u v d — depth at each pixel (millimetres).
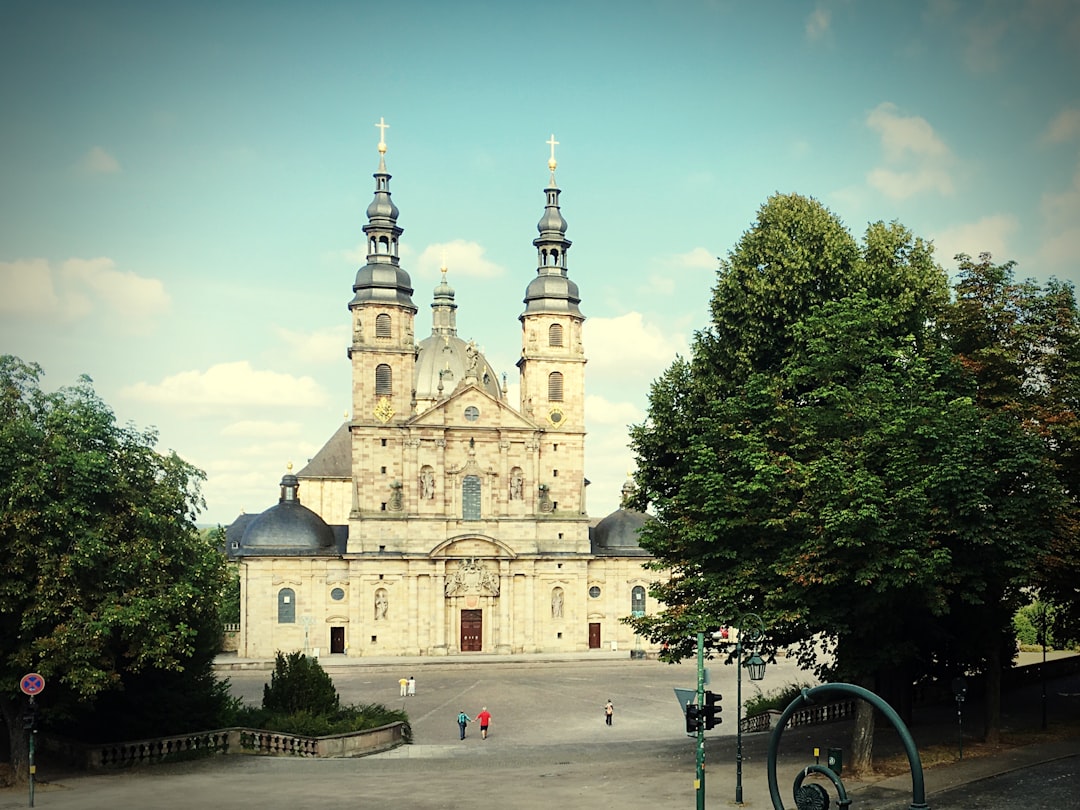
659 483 62500
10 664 47344
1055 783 43719
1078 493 54312
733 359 63156
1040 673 77562
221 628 63781
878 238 65125
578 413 133375
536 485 130250
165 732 56594
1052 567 49531
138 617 48531
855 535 44094
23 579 48156
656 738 69625
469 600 127562
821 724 65125
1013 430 47906
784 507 47781
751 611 49094
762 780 47344
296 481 131375
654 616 54469
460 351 165125
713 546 50625
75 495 49438
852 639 49000
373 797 43906
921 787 23062
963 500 44812
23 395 52156
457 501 128500
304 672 65375
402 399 128125
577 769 51781
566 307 134125
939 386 53656
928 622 52312
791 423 50625
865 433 47625
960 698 51500
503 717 80438
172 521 53250
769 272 62875
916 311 62312
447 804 42250
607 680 103062
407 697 91562
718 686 96500
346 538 130625
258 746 58125
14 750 48562
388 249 130375
